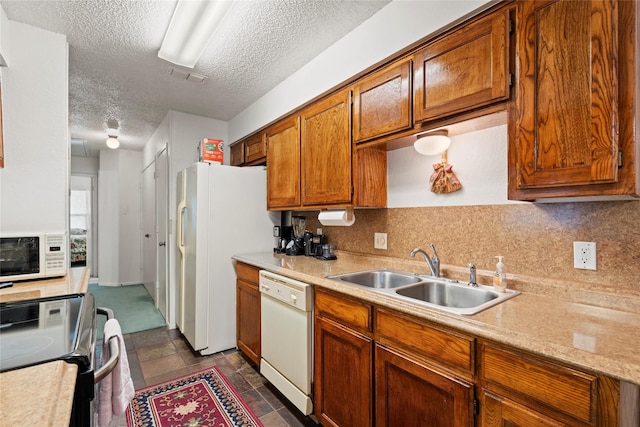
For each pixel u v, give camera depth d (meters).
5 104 1.76
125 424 1.71
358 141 1.85
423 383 1.16
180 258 2.85
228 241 2.68
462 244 1.66
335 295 1.58
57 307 1.16
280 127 2.59
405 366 1.22
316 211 2.72
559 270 1.31
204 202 2.56
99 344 2.40
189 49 2.01
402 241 1.98
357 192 1.90
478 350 1.00
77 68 2.35
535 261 1.38
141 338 2.91
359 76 1.85
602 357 0.76
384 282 1.90
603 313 1.09
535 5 1.09
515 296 1.32
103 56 2.18
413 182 1.91
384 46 1.66
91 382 0.74
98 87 2.68
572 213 1.28
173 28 1.80
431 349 1.13
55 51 1.90
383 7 1.68
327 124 2.08
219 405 1.89
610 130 0.92
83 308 1.15
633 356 0.76
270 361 2.08
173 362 2.44
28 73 1.82
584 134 0.97
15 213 1.78
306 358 1.76
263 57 2.20
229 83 2.60
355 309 1.46
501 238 1.50
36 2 1.64
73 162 5.63
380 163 2.03
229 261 2.68
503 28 1.18
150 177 4.39
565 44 1.02
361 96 1.83
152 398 1.95
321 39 1.98
